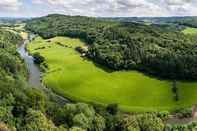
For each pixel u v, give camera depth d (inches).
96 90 6195.9
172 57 7623.0
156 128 3398.1
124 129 3336.6
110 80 6786.4
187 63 7081.7
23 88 4761.3
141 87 6343.5
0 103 3870.6
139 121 3405.5
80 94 6018.7
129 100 5708.7
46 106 4175.7
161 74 7003.0
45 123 3142.2
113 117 3784.5
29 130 3090.6
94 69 7583.7
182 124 4564.5
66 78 6889.8
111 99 5748.0
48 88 6392.7
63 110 3735.2
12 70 6328.7
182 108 5344.5
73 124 3457.2
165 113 4832.7
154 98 5797.2
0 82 4591.5
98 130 3457.2
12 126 3272.6
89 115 3673.7
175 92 6048.2
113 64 7554.1
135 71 7391.7
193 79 6737.2
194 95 5959.6
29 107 4003.4
